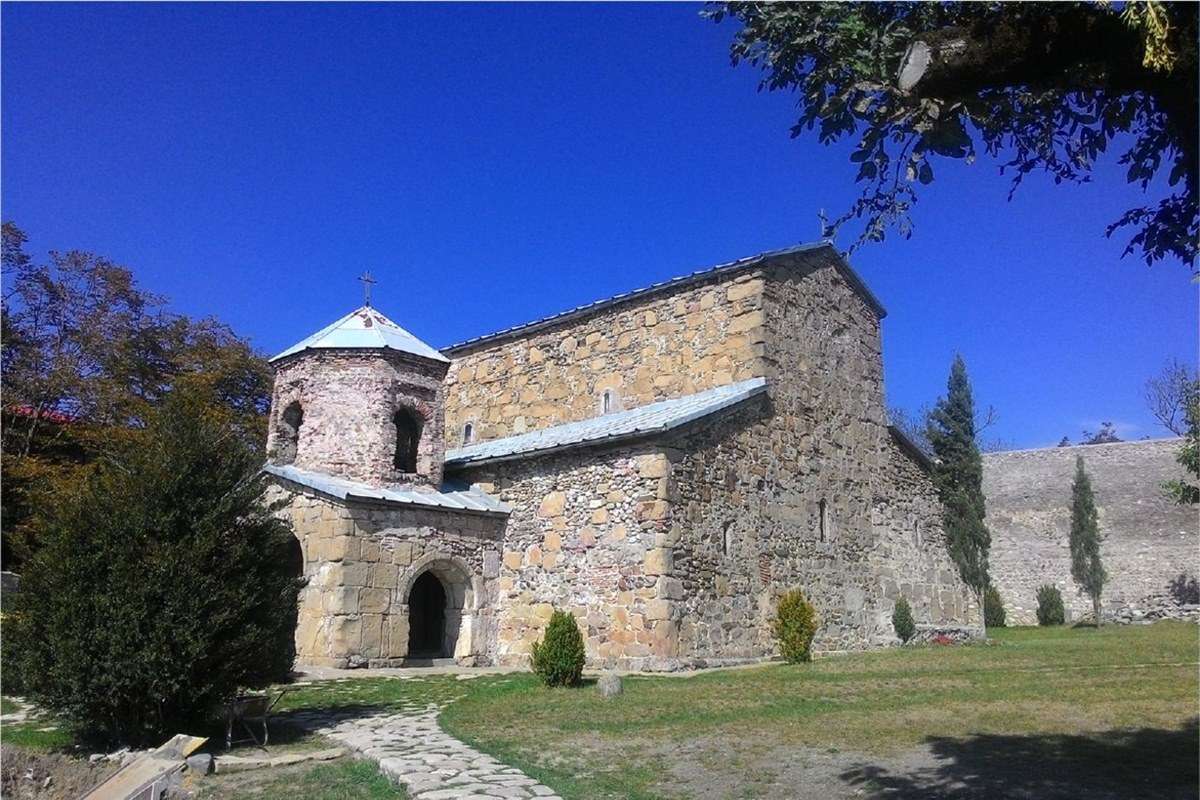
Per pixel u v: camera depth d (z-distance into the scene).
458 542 19.03
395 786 8.13
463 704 12.60
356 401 19.92
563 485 18.91
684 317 21.91
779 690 13.40
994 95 5.35
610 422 21.05
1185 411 40.47
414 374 20.62
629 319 23.00
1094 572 35.03
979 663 17.02
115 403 28.12
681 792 7.75
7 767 8.98
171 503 10.18
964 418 28.34
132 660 9.48
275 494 18.70
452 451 24.75
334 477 19.38
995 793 7.41
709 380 21.12
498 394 25.91
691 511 17.59
